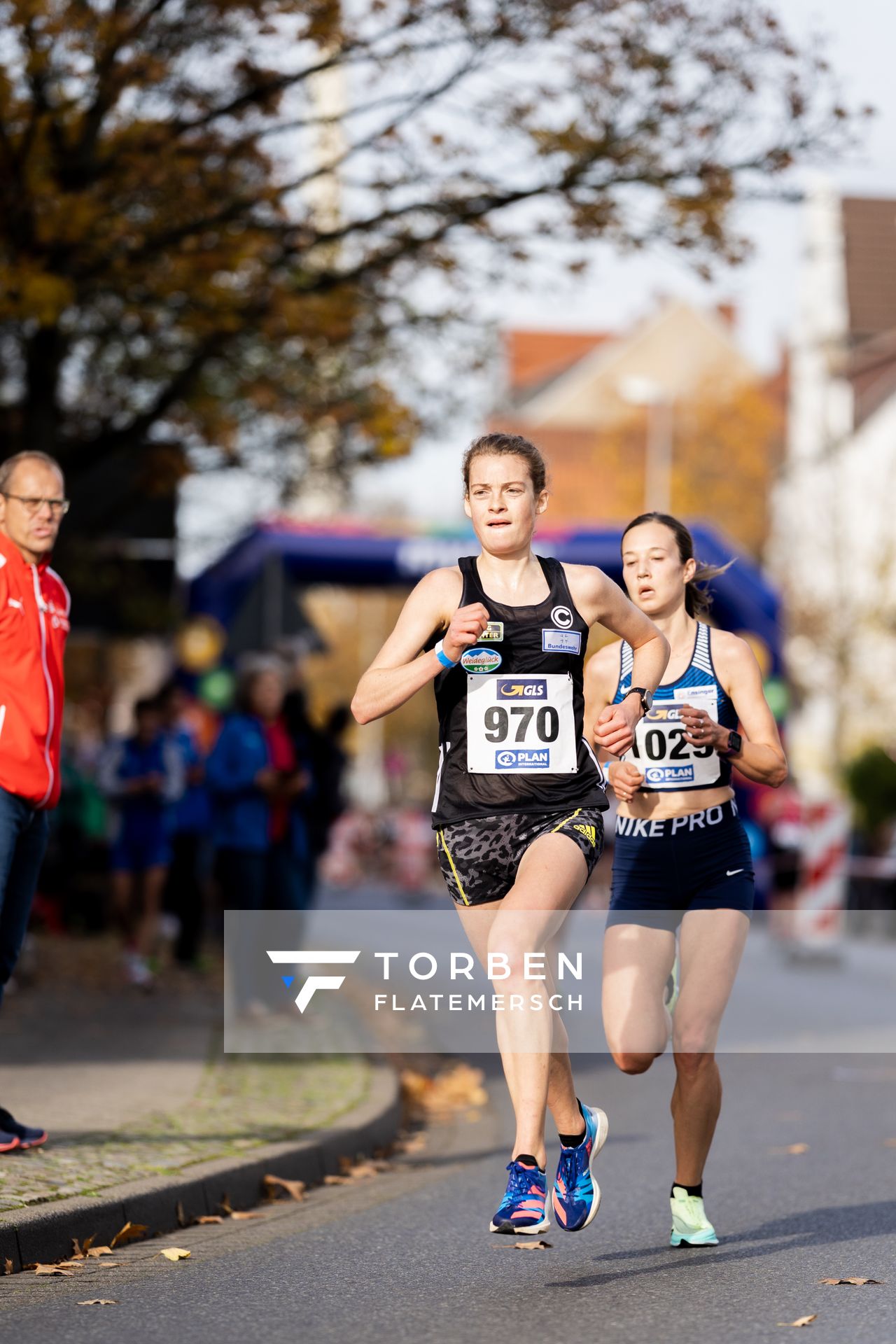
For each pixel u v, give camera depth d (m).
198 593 69.38
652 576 19.50
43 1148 22.17
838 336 128.50
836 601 114.75
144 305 41.19
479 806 17.25
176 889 48.16
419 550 69.94
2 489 22.06
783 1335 15.46
